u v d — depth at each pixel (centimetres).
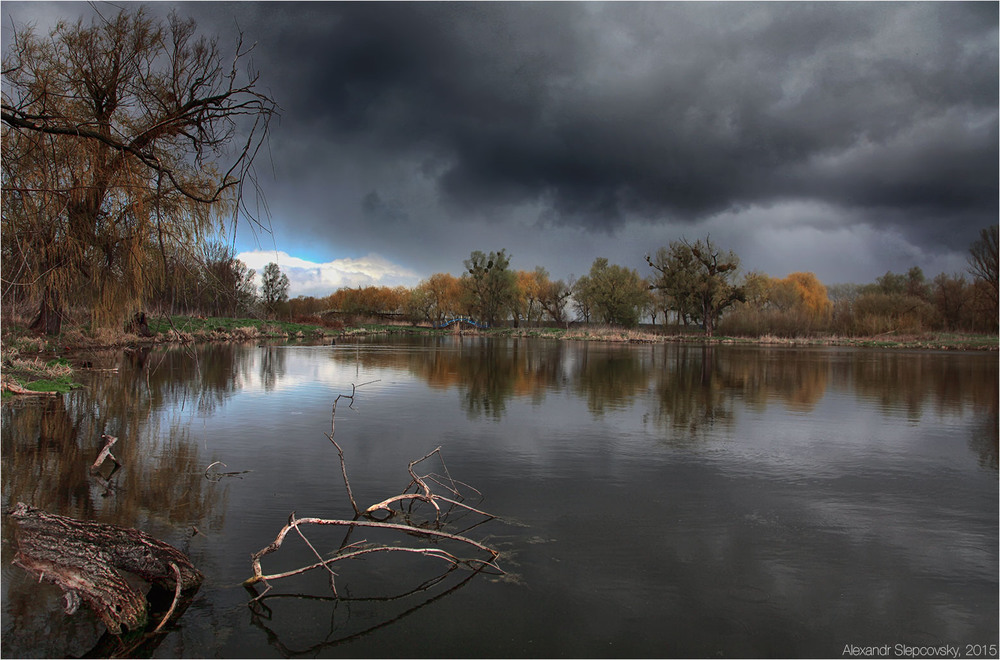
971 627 416
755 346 4662
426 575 483
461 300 8550
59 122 695
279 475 750
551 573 489
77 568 391
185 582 451
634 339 5497
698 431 1085
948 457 905
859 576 494
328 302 9131
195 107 639
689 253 6147
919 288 7262
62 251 879
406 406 1324
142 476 733
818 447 966
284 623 402
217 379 1742
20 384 1348
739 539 570
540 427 1098
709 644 388
